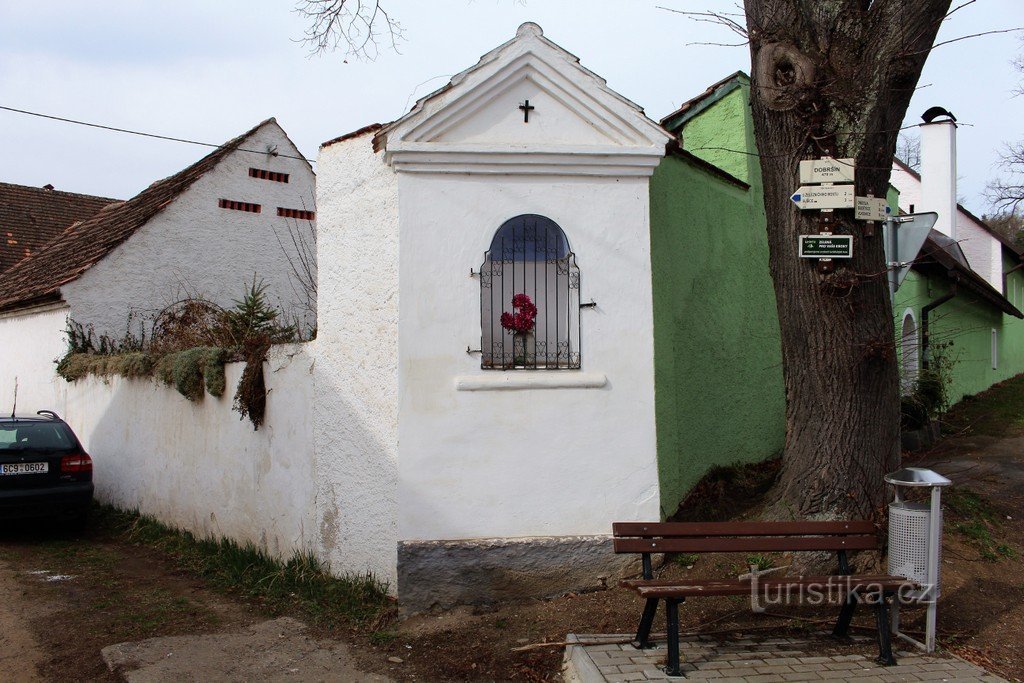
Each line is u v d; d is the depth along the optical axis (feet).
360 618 19.60
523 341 20.94
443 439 19.90
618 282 20.57
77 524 32.17
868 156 19.47
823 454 19.77
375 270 20.76
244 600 21.86
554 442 20.16
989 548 22.43
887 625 16.37
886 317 20.06
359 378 21.09
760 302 30.07
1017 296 87.92
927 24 18.89
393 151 19.80
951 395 50.75
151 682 16.24
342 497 21.52
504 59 20.11
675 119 32.35
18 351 46.80
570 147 20.29
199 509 28.45
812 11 19.57
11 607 21.38
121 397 34.99
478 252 20.26
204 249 46.24
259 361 24.88
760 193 30.83
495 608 19.54
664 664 16.03
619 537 16.84
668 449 22.71
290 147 50.49
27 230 59.21
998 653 17.13
